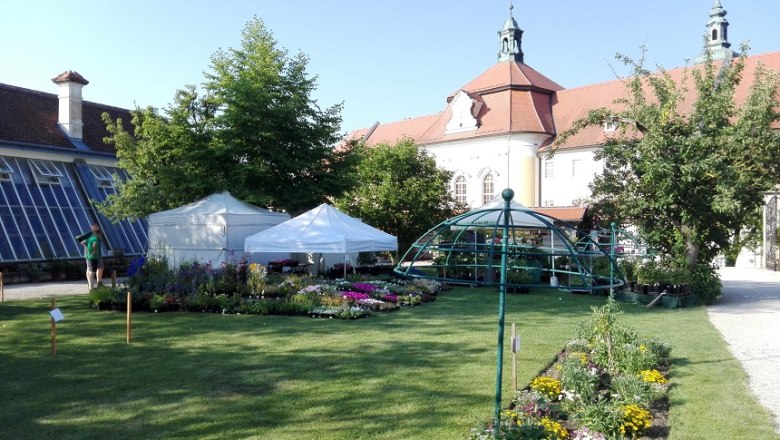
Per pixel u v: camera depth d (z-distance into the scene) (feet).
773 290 71.41
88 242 59.36
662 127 57.77
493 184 160.04
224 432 19.71
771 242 120.88
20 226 80.53
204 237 65.98
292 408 22.25
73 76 98.68
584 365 25.96
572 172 149.59
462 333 37.96
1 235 77.10
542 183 155.02
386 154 110.63
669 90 60.18
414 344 34.24
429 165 112.98
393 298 52.39
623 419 19.26
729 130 55.83
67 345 33.71
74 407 22.41
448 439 18.89
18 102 94.38
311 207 79.41
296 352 31.99
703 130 57.21
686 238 58.65
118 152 74.38
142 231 98.22
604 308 27.76
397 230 107.14
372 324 41.60
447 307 51.39
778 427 20.10
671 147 57.41
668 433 19.65
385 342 34.83
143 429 20.07
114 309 47.75
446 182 116.26
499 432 17.44
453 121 169.48
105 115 76.43
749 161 57.62
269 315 45.50
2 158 84.99
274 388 24.95
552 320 43.96
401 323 42.11
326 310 44.98
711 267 59.31
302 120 77.66
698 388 24.95
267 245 58.90
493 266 17.67
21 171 86.74
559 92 167.43
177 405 22.63
